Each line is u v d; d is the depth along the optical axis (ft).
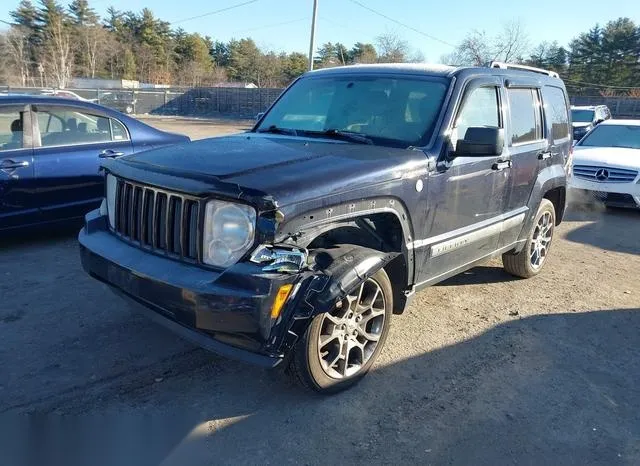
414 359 12.96
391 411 10.82
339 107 14.40
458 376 12.30
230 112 160.15
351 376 11.33
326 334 10.78
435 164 12.41
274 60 272.31
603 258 22.72
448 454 9.66
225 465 9.09
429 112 13.23
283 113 15.64
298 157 11.08
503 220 15.58
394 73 14.65
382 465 9.29
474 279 18.88
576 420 10.89
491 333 14.60
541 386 12.07
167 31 320.50
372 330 11.84
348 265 10.02
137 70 297.33
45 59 246.27
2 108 18.58
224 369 11.96
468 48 162.20
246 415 10.42
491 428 10.46
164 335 13.30
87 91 142.92
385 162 11.30
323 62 263.08
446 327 14.84
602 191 31.71
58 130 19.98
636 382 12.51
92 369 11.69
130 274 10.25
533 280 19.11
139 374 11.59
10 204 18.69
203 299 9.11
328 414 10.59
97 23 283.79
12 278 16.67
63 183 19.76
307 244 9.81
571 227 28.40
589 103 129.18
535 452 9.86
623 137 36.04
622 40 230.68
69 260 18.53
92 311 14.49
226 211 9.39
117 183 11.56
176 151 11.85
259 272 9.05
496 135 12.20
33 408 10.23
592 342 14.42
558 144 18.60
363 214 10.75
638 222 30.27
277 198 9.18
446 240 13.20
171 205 10.09
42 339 12.89
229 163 10.50
